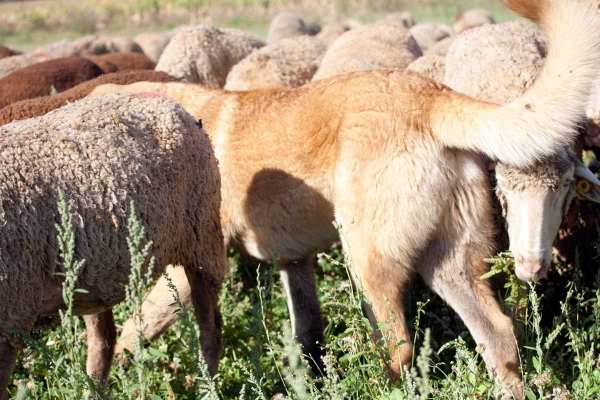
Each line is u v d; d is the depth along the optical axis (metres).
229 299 9.15
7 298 5.94
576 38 6.36
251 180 7.98
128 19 51.94
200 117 8.41
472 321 6.98
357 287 6.80
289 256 8.21
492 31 10.07
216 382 7.47
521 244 6.83
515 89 8.89
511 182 6.85
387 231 6.96
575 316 8.16
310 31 27.59
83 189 6.32
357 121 7.21
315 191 7.61
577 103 6.40
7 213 5.93
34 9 56.97
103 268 6.43
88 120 6.73
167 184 6.91
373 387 6.36
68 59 13.90
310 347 8.55
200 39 15.64
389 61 12.70
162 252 6.94
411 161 6.89
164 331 8.56
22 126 6.53
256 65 13.53
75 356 5.70
